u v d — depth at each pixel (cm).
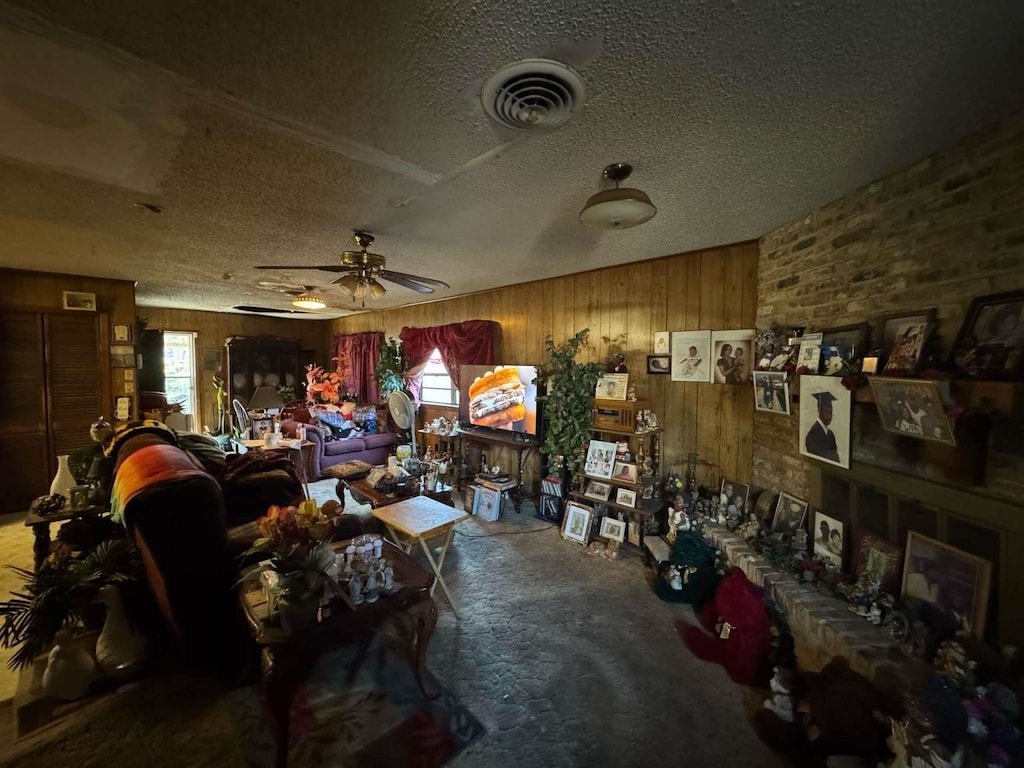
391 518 255
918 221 166
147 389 511
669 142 156
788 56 112
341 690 183
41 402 390
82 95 129
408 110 137
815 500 220
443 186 196
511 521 383
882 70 117
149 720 166
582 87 125
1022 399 118
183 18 99
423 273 396
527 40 107
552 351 372
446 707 175
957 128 145
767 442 265
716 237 277
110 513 240
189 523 179
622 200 168
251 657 182
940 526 155
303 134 152
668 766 150
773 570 214
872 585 176
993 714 115
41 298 392
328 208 227
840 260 206
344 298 557
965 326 143
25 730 161
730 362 295
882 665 146
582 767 149
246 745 156
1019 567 130
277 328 799
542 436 399
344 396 695
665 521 313
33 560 287
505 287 463
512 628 227
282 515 159
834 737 144
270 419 619
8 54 110
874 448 181
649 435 327
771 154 166
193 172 183
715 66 116
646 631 225
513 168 179
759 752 155
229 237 280
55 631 176
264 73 119
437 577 251
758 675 189
